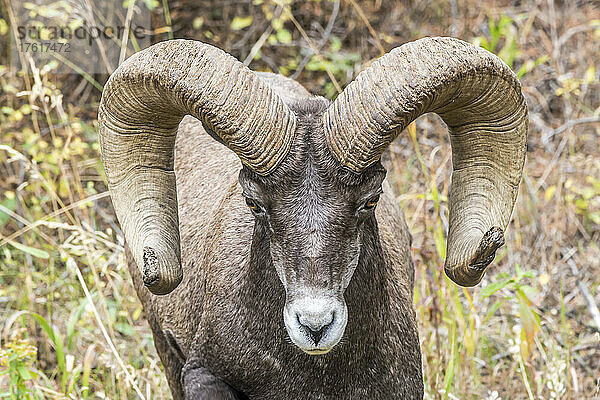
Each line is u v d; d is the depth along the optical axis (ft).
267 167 43.16
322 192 43.14
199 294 54.39
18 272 85.35
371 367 49.52
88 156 96.12
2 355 60.08
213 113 43.29
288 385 49.39
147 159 49.83
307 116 44.39
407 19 113.91
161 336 60.90
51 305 78.74
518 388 71.15
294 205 43.19
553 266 85.15
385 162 96.53
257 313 48.73
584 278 84.94
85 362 65.62
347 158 42.73
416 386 51.72
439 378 66.08
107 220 91.15
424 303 71.87
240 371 50.08
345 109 42.88
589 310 79.51
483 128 47.42
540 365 72.69
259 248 47.50
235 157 57.93
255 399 50.70
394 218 57.26
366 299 47.67
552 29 111.04
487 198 47.83
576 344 76.74
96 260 72.59
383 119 42.32
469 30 113.50
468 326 70.54
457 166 49.14
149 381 68.64
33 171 75.72
